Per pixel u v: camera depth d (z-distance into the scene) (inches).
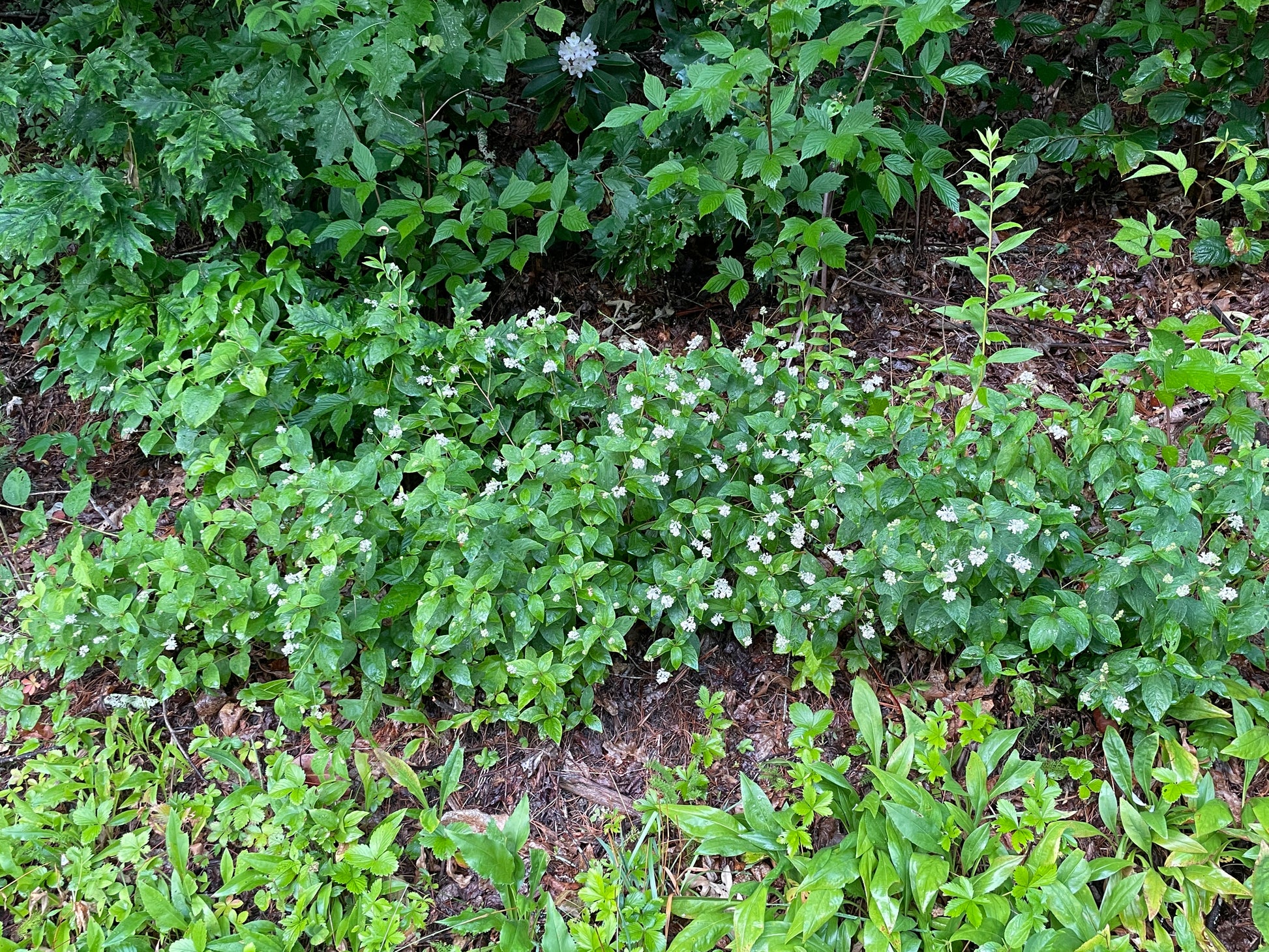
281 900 91.6
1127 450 97.0
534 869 95.0
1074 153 144.8
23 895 94.3
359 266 141.9
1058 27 142.1
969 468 100.1
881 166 133.2
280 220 129.9
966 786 94.9
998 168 100.5
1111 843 93.8
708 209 117.0
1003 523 95.1
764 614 108.3
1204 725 97.7
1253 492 91.5
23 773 103.1
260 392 110.0
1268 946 83.5
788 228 123.9
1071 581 102.6
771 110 112.7
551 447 117.4
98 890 93.2
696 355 116.3
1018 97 150.3
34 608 108.4
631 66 147.3
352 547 101.6
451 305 149.5
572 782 104.7
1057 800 98.2
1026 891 84.4
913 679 108.9
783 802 100.1
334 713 109.4
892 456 119.0
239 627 103.6
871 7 128.7
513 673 102.7
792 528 109.4
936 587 95.1
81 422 146.4
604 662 105.7
